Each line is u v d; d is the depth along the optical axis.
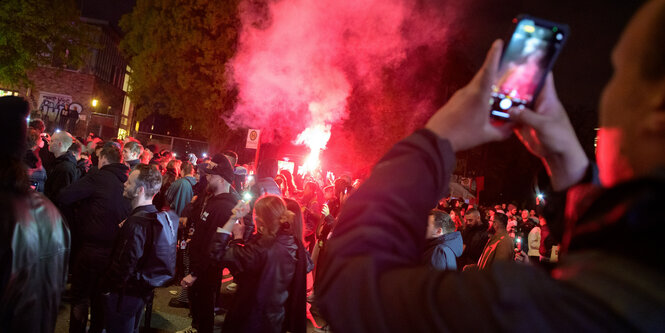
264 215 3.75
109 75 33.44
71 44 20.11
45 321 1.85
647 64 0.50
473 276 0.52
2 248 1.61
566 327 0.45
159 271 3.97
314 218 7.85
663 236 0.44
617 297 0.44
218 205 5.07
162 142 34.06
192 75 24.11
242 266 3.61
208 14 23.22
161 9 24.34
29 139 5.79
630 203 0.46
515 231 14.30
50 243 1.88
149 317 5.02
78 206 4.78
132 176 4.00
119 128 36.34
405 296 0.54
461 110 0.69
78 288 4.36
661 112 0.48
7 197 1.70
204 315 5.01
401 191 0.63
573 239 0.57
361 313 0.55
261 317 3.59
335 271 0.61
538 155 0.79
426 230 0.65
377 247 0.60
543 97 0.76
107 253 4.44
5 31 17.84
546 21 0.75
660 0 0.51
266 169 7.30
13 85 19.36
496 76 0.75
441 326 0.49
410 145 0.70
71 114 28.78
